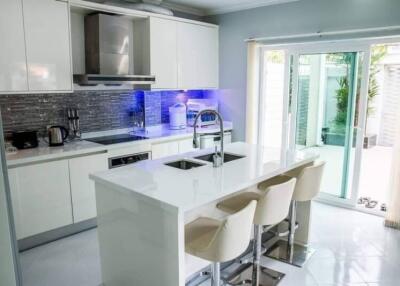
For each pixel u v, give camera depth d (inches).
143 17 161.9
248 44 185.5
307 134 178.2
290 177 117.3
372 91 294.4
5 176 41.4
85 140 156.9
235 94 199.5
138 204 81.0
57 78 134.8
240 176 92.4
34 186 125.2
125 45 156.7
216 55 202.1
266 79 193.8
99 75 142.8
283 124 185.8
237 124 201.6
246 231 77.4
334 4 155.4
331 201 171.5
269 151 126.0
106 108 170.1
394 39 144.1
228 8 191.8
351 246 128.3
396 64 286.4
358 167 161.0
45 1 127.5
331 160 171.3
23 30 123.1
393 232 139.8
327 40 160.7
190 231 84.0
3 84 120.5
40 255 124.3
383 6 141.8
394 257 120.3
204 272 101.5
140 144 157.6
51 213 131.3
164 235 75.8
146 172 96.6
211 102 205.6
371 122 303.6
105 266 97.0
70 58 137.9
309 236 130.3
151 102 187.3
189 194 77.4
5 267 42.6
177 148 174.6
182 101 206.2
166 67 173.9
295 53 175.2
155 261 79.8
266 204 90.0
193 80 189.9
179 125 190.5
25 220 124.1
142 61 171.2
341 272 111.2
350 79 159.9
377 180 212.4
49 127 145.3
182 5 187.9
